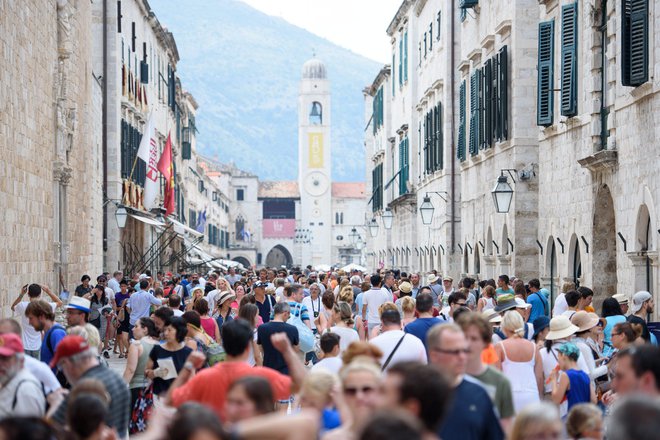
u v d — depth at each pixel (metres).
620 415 6.17
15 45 27.47
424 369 7.39
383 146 83.44
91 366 11.29
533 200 35.84
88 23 42.94
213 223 147.50
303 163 181.75
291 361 12.06
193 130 108.56
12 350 11.09
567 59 29.41
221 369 11.70
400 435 5.64
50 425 8.01
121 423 11.30
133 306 31.69
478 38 42.50
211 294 29.56
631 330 14.99
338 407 9.88
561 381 13.66
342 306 18.95
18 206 27.98
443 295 30.44
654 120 22.80
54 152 34.44
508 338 14.06
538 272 35.81
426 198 49.75
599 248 27.80
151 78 67.94
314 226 181.50
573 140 29.86
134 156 58.38
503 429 10.34
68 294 33.72
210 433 6.50
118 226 47.31
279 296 29.36
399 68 73.06
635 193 24.20
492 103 38.72
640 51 23.00
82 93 41.12
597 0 27.12
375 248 90.25
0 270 25.56
